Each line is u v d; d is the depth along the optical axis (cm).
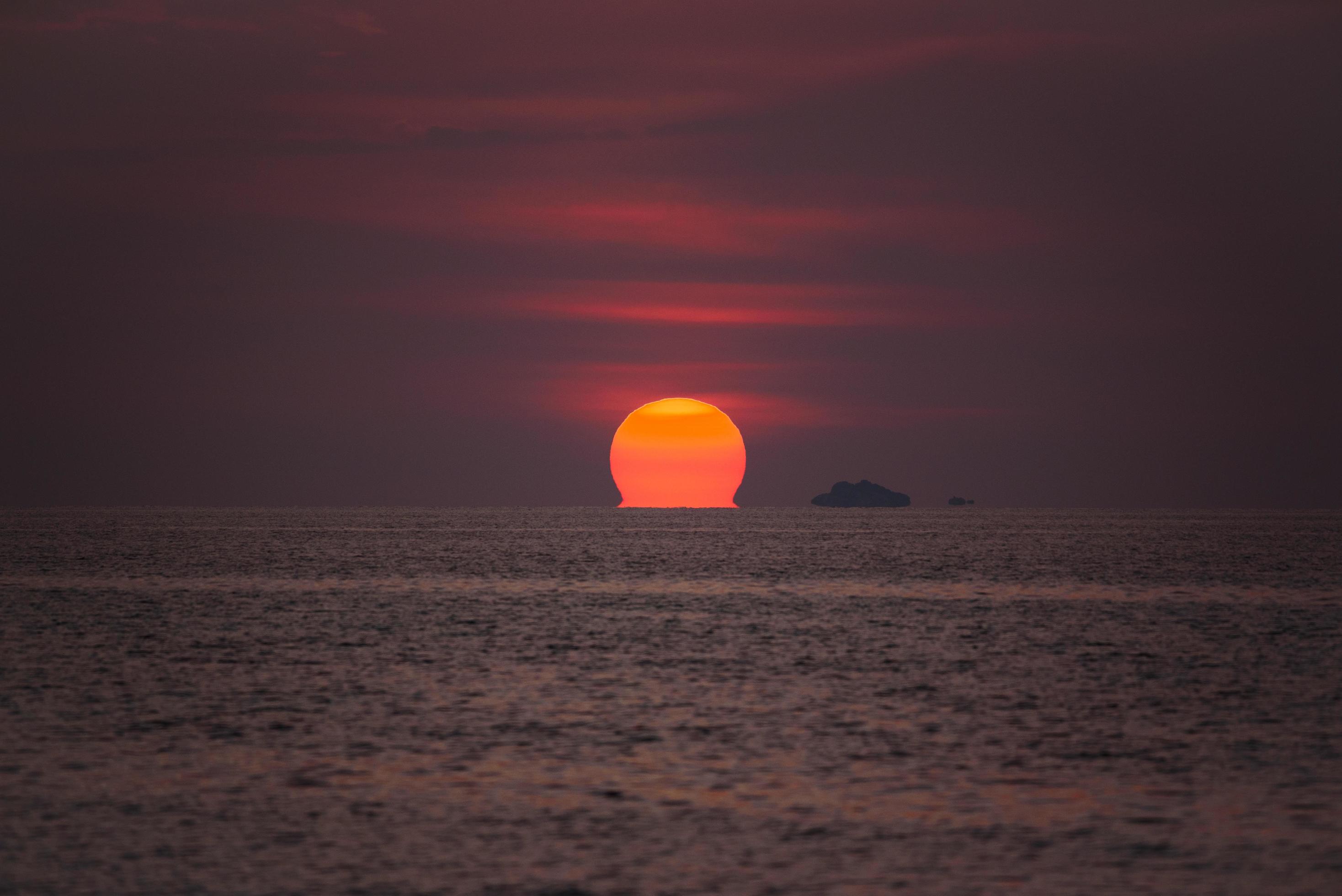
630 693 14812
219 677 16125
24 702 14038
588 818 9069
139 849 8350
